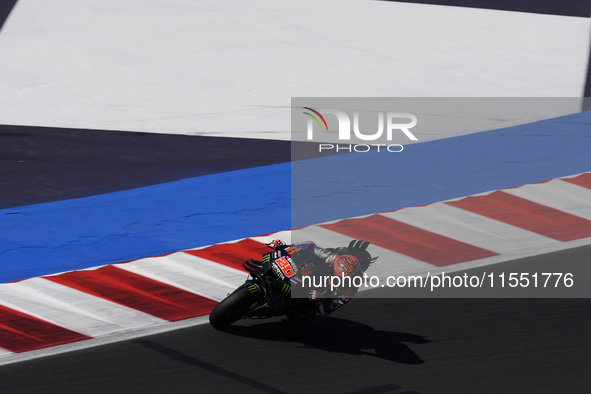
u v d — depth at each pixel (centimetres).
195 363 2680
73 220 4069
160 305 3142
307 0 8181
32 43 6962
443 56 6981
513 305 3119
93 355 2738
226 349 2783
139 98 6022
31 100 5903
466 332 2897
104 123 5525
